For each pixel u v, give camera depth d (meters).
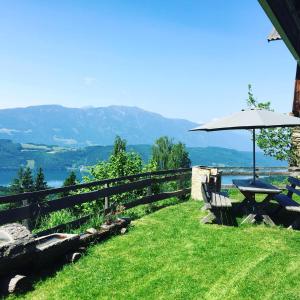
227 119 9.62
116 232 8.41
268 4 2.90
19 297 5.04
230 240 7.87
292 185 10.55
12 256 5.20
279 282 5.70
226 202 9.17
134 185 10.84
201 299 5.15
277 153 22.70
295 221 8.88
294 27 3.53
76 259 6.53
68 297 5.14
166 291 5.40
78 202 8.35
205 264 6.45
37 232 7.42
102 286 5.52
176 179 13.16
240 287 5.51
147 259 6.69
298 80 20.34
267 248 7.33
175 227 8.98
